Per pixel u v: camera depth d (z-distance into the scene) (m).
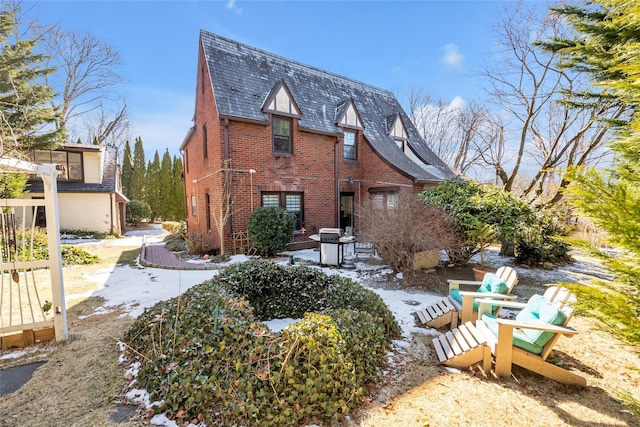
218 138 10.22
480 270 6.82
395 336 4.20
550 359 3.62
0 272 3.81
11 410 2.69
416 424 2.52
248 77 11.46
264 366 2.70
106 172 19.00
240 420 2.43
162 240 16.33
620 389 3.01
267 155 10.98
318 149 12.37
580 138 12.73
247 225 10.46
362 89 16.36
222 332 3.09
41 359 3.58
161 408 2.62
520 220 7.21
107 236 17.02
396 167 12.34
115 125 28.08
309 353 2.75
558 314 3.11
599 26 5.14
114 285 7.03
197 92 13.41
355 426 2.49
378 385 3.05
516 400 2.85
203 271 8.27
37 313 5.20
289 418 2.46
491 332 3.51
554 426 2.50
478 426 2.49
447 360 3.45
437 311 4.66
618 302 1.77
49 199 3.96
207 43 11.23
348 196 13.77
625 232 1.74
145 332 3.66
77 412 2.65
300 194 12.05
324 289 5.02
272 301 5.25
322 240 8.43
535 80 13.11
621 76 5.01
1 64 11.54
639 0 2.56
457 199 7.77
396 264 7.18
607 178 1.97
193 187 15.10
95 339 4.11
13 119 11.67
